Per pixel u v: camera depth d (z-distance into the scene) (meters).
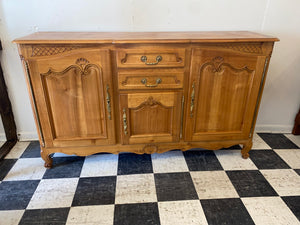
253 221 1.17
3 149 1.71
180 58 1.29
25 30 1.57
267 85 1.88
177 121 1.47
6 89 1.71
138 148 1.54
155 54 1.26
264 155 1.73
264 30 1.69
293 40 1.72
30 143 1.85
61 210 1.23
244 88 1.43
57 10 1.54
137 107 1.40
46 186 1.39
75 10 1.55
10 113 1.77
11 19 1.53
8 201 1.28
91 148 1.51
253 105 1.48
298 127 1.98
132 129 1.48
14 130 1.83
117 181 1.44
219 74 1.36
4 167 1.56
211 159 1.67
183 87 1.37
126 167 1.58
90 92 1.34
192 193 1.35
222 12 1.62
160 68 1.30
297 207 1.26
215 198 1.32
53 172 1.52
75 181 1.44
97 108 1.39
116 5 1.55
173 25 1.64
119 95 1.35
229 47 1.30
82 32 1.53
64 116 1.40
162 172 1.53
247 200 1.30
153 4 1.57
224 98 1.44
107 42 1.21
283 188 1.40
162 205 1.26
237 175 1.51
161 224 1.15
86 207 1.25
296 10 1.63
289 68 1.82
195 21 1.64
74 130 1.45
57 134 1.45
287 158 1.69
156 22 1.62
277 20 1.66
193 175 1.50
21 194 1.33
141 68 1.29
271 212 1.23
